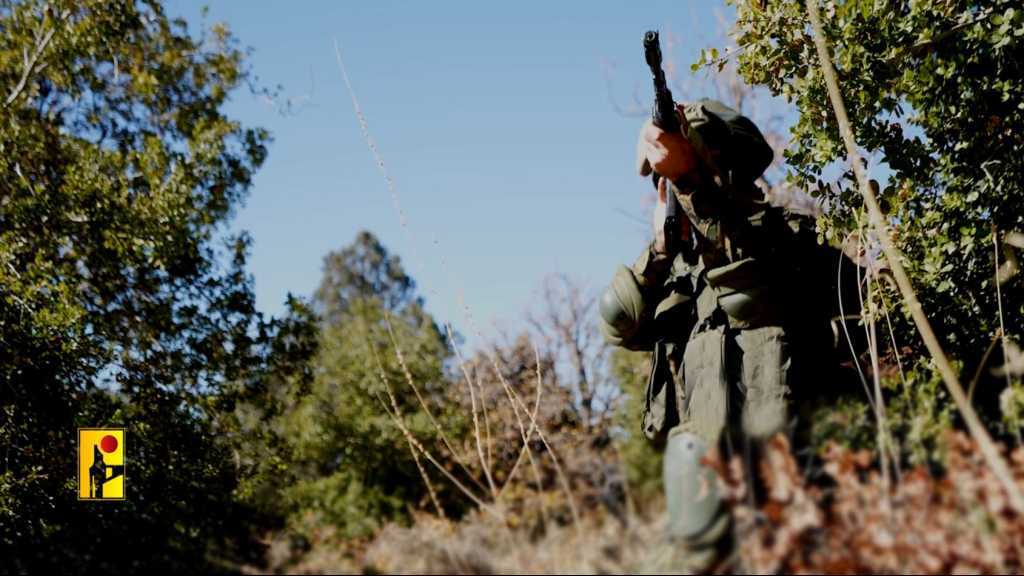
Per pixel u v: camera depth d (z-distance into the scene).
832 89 2.00
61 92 9.19
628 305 2.07
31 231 7.84
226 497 9.05
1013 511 1.15
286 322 9.13
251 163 9.39
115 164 8.45
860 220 2.51
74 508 7.73
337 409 15.74
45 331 7.05
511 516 2.28
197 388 8.59
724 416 1.54
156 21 9.36
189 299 8.67
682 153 1.89
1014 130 2.94
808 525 1.20
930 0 2.90
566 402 8.67
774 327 1.83
